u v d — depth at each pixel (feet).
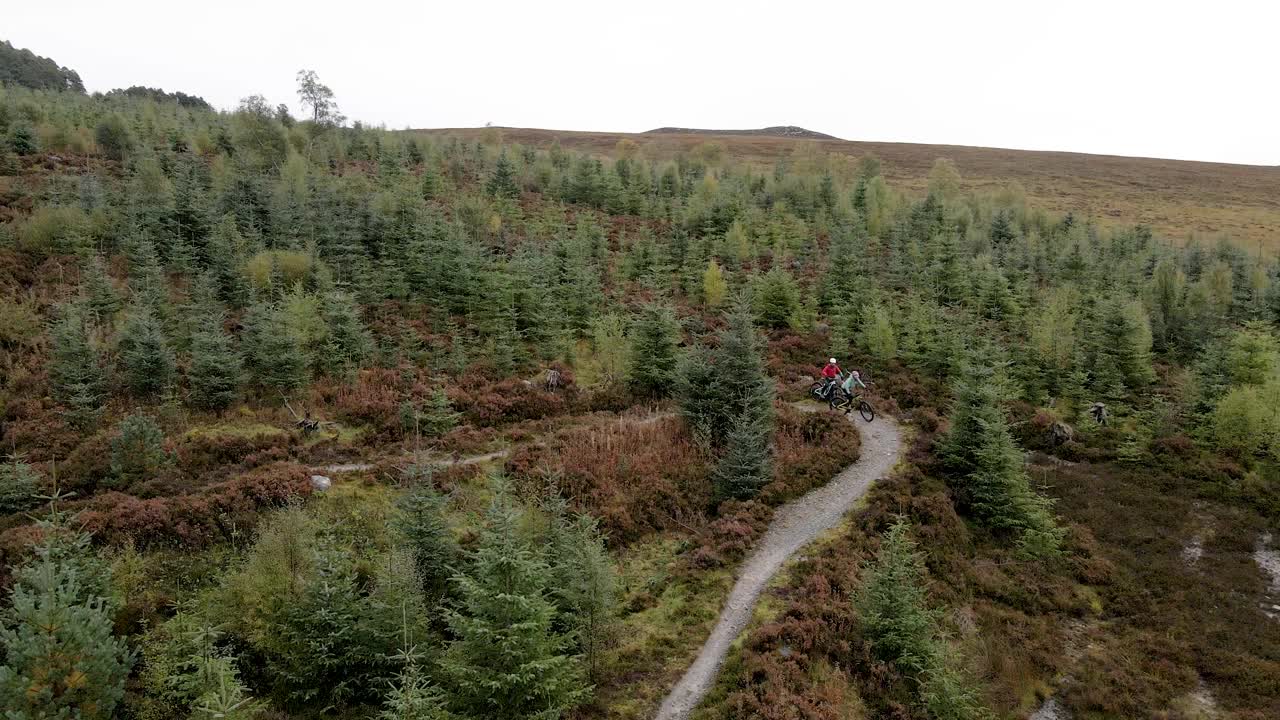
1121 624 66.59
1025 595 68.85
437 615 52.03
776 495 76.13
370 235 128.67
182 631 45.93
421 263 120.26
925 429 95.66
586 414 94.07
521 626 40.91
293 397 85.87
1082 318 124.06
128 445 66.90
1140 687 58.39
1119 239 187.42
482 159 230.48
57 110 183.52
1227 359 100.48
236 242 112.16
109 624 40.83
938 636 59.62
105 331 88.84
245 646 48.29
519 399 92.89
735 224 164.14
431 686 43.34
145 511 59.21
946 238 153.89
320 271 108.88
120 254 109.81
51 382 78.33
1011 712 54.70
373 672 46.78
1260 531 78.48
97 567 47.73
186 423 76.95
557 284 120.47
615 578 57.11
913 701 51.55
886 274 146.92
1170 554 75.72
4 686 35.29
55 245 107.24
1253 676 58.85
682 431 86.99
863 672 53.01
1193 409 97.25
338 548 55.93
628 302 129.80
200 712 38.88
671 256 153.28
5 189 127.85
